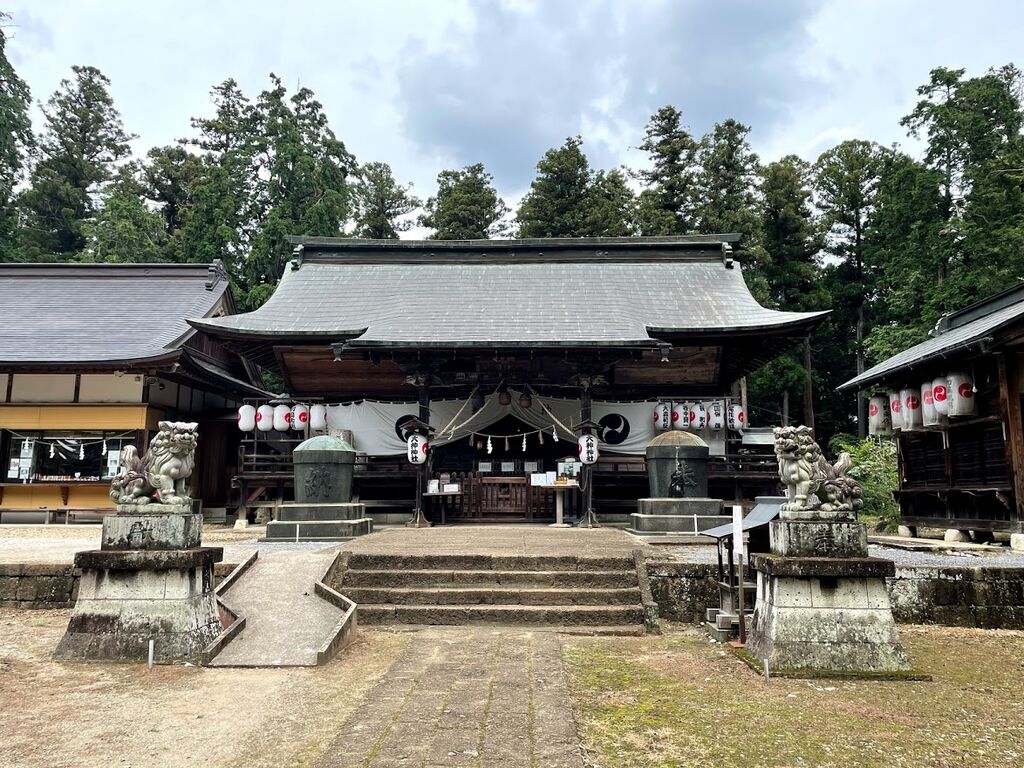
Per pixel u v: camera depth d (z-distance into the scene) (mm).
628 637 7602
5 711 4992
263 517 18141
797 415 38938
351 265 21906
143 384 19250
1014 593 8312
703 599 8539
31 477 18875
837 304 38938
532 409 17984
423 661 6406
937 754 4203
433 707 5020
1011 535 11320
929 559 9820
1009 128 28547
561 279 20688
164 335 20562
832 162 41281
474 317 17672
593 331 16578
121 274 24984
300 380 19922
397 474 17453
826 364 40000
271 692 5473
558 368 18656
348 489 14133
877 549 11828
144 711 5004
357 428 18422
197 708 5078
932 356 12266
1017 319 10398
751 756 4164
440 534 13156
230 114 41000
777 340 18016
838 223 40719
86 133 44500
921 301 29344
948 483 13406
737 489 17547
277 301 19688
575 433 17875
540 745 4273
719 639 7312
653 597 8609
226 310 25062
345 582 8945
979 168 27547
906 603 8383
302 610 7688
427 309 18328
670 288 20203
